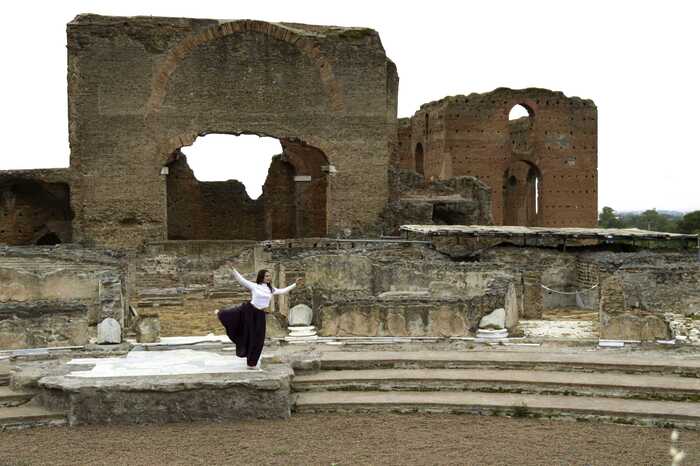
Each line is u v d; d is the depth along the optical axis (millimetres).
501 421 14727
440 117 61875
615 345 18266
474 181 49562
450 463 12758
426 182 49812
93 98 41938
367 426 14477
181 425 14609
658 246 32312
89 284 22328
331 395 15758
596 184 63031
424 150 66188
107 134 42125
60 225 44969
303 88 44094
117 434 14156
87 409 14641
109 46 41938
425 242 33750
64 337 18797
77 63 41719
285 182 50219
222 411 14828
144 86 42344
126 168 42344
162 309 28250
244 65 43406
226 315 15945
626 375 16141
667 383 15422
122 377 15156
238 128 43500
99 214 42219
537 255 30703
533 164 62344
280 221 50344
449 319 19391
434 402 15242
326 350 18047
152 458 13000
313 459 12953
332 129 44469
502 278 21062
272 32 43531
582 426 14414
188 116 42969
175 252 37500
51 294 22141
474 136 61219
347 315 19531
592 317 24766
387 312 19438
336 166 44594
